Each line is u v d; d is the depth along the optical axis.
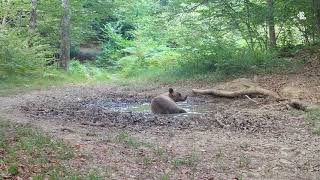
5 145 8.23
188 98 17.20
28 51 23.59
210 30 23.33
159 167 7.72
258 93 15.91
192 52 23.89
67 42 28.25
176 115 13.46
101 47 38.47
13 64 22.61
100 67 35.34
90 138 9.68
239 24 22.89
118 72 31.80
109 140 9.49
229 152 8.85
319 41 21.28
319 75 17.44
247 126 11.40
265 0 24.05
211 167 7.83
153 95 18.64
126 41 35.97
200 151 8.90
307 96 14.86
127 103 16.72
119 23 39.88
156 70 26.89
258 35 22.34
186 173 7.46
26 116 12.55
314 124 11.16
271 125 11.44
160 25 28.28
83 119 12.37
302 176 7.45
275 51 21.33
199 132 10.77
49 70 25.17
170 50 32.59
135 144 9.16
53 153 8.05
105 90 20.78
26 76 23.67
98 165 7.63
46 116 12.69
